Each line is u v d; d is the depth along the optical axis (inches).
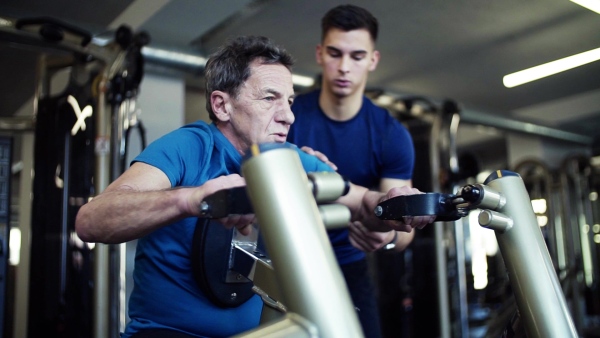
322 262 23.0
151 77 171.6
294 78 183.3
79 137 127.6
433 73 227.8
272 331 22.5
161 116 172.2
